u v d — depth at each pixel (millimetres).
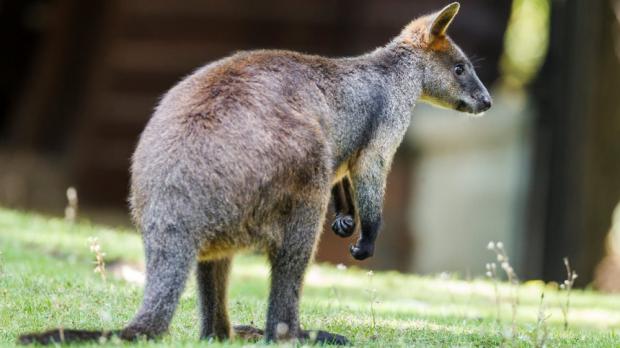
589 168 65125
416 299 34156
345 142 23250
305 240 20641
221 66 21141
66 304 25047
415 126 65750
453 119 65750
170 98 20641
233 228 19672
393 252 64812
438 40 25828
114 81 68938
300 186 20469
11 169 66688
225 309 22188
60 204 65250
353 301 31125
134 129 69125
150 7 68375
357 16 66625
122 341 18484
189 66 68438
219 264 21891
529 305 35188
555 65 66250
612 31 65312
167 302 18938
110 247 36156
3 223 39906
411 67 25266
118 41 68812
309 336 21609
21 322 23156
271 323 20844
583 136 64875
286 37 67562
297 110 21219
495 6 67688
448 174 66375
